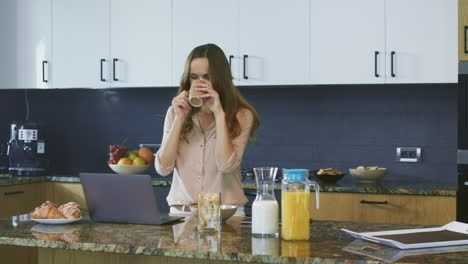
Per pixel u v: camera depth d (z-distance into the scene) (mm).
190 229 1922
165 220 2070
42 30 4348
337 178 3758
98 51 4219
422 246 1609
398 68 3645
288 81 3824
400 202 3412
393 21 3646
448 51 3561
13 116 4711
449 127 3902
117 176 2002
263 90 4234
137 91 4527
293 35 3814
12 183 3850
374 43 3680
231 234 1834
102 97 4617
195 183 2398
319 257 1490
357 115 4059
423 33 3598
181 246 1628
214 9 3963
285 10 3826
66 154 4695
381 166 4016
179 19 4039
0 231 1885
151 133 4496
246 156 4258
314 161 4133
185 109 2297
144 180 1969
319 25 3768
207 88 2156
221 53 2344
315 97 4137
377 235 1730
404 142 3973
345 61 3727
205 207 1838
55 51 4320
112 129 4594
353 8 3709
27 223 2053
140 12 4121
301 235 1718
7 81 4438
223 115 2203
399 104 3984
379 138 4020
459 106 3414
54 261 2074
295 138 4172
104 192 2033
